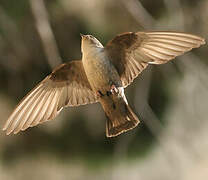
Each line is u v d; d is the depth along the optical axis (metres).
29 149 14.94
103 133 14.82
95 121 14.82
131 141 14.60
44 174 14.89
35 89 6.14
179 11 11.98
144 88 11.45
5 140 14.80
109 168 14.80
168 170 14.66
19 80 14.28
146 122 11.10
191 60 11.57
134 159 14.62
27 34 13.36
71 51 13.91
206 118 13.77
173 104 14.55
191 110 13.73
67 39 13.87
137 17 11.03
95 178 14.77
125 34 5.84
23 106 6.07
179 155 12.18
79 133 14.83
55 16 13.67
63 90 6.21
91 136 14.83
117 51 5.87
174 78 14.48
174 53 5.76
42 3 11.14
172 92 14.58
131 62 5.89
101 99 5.75
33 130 14.83
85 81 6.19
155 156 14.78
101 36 13.91
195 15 13.40
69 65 6.17
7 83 14.30
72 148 14.90
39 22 11.09
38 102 6.15
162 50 5.81
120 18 13.96
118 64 5.86
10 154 14.90
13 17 12.66
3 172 14.84
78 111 14.78
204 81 11.83
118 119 5.75
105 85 5.74
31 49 13.77
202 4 13.41
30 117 6.05
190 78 13.23
